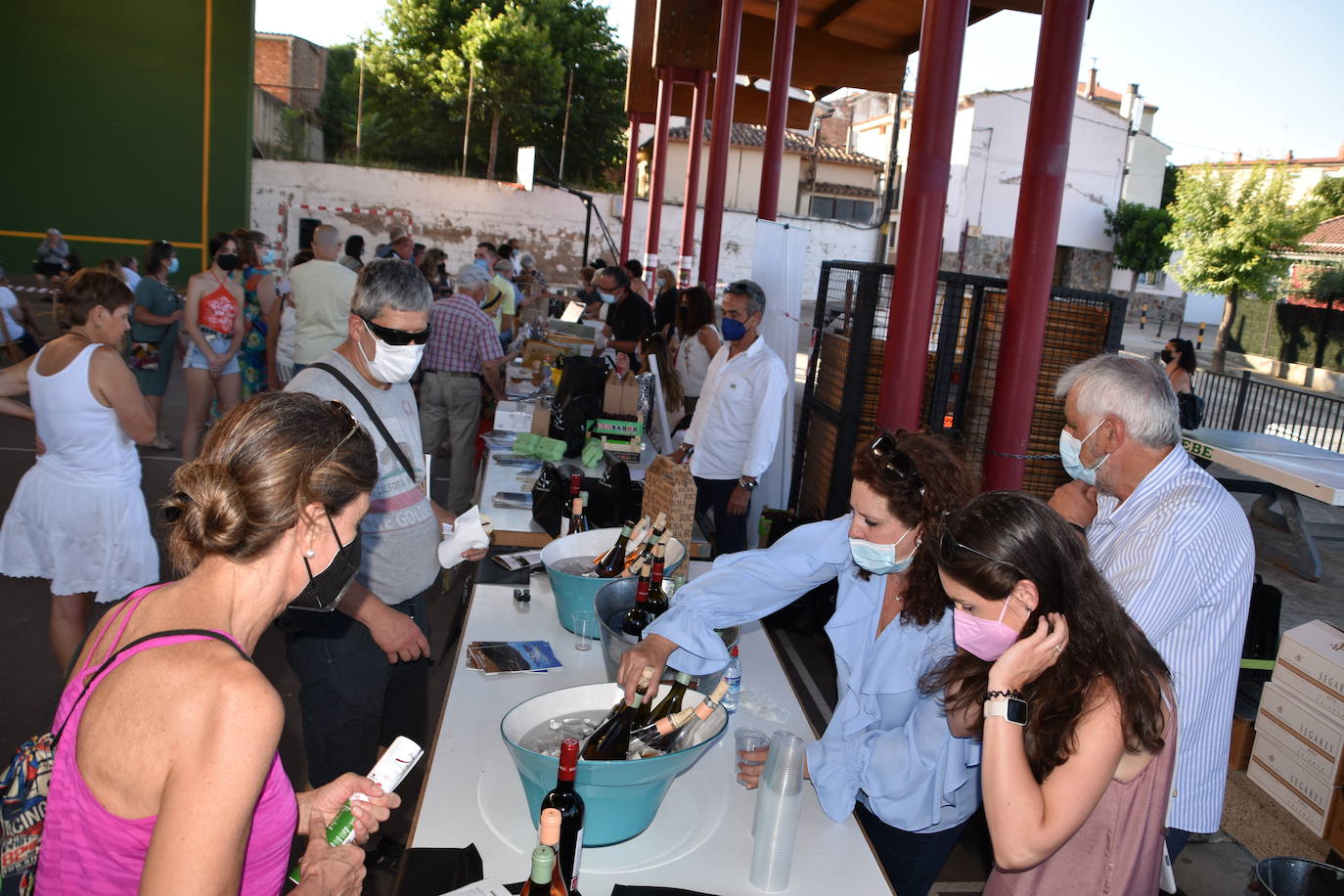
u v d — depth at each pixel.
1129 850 1.56
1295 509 7.02
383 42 31.70
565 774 1.44
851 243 26.16
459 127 30.89
